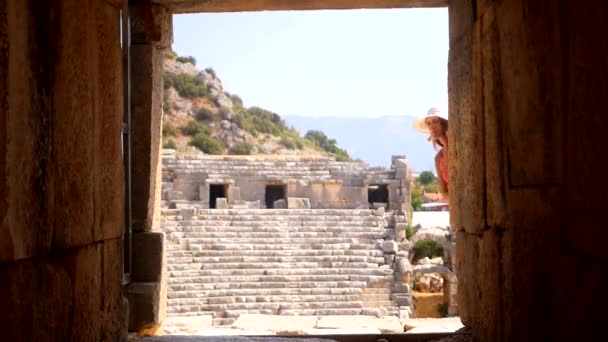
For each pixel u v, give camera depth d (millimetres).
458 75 7148
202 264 23766
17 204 3596
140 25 8430
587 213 3662
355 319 10414
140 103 8406
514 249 4953
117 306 5465
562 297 4012
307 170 34906
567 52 3896
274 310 21641
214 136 65062
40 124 3906
